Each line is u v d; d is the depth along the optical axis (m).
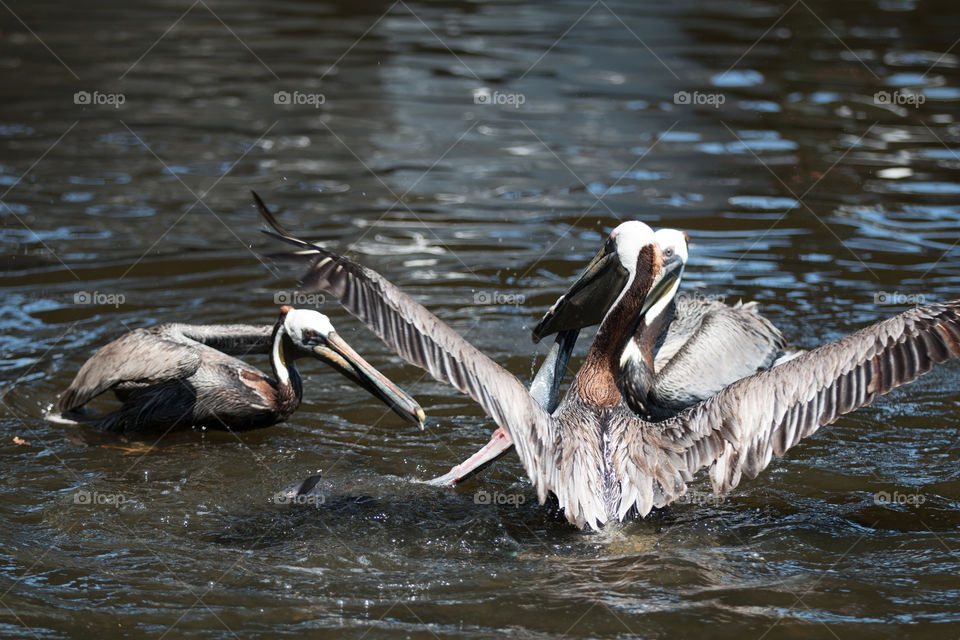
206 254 15.24
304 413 11.23
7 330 12.64
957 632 7.13
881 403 11.38
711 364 10.14
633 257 9.23
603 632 7.09
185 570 7.91
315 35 29.91
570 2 34.91
